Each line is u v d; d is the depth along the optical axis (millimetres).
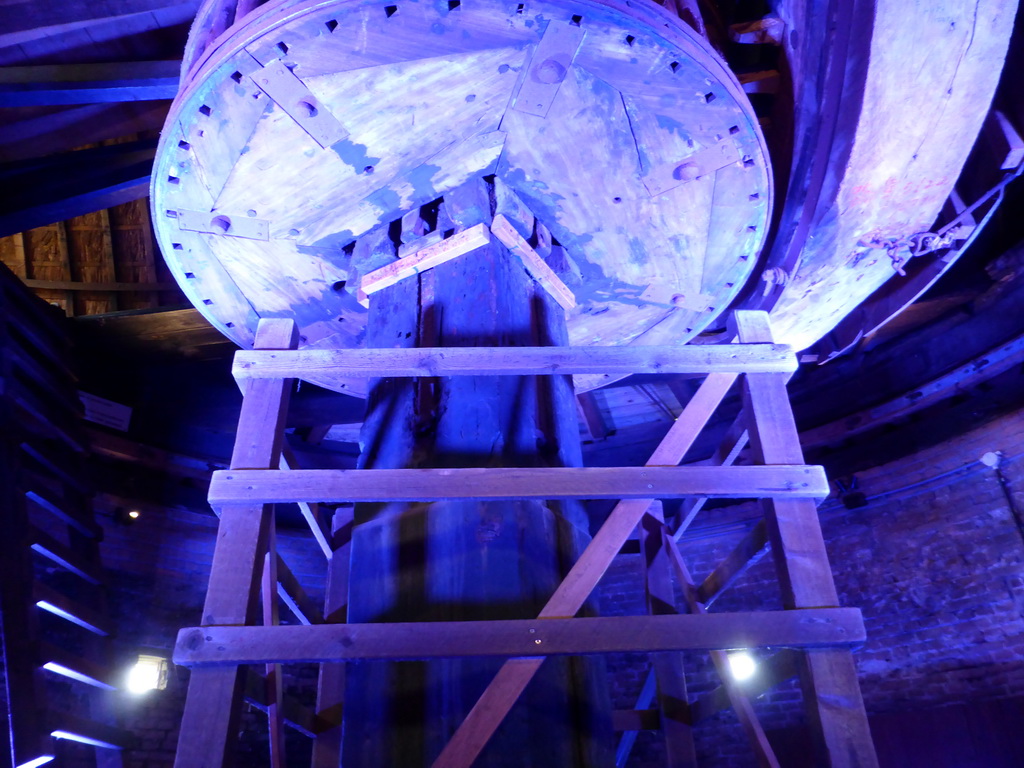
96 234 9055
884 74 3973
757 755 3107
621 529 2695
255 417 2877
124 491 8234
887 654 7887
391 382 3555
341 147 3648
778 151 5152
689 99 3525
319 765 3529
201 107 3375
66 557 5688
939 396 7957
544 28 3162
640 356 2990
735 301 5801
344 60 3229
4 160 5805
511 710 2654
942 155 4363
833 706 2393
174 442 8500
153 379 8273
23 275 8891
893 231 4828
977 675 7281
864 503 8445
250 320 4738
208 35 3732
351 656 2395
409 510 3107
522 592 2863
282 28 3066
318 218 4070
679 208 4121
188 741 2307
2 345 6008
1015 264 7254
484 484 2676
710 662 8703
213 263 4293
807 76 4590
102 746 5348
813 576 2598
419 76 3340
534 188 4059
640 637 2439
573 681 2873
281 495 2660
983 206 4879
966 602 7547
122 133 5914
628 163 3885
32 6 4570
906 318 7738
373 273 4074
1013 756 6844
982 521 7629
